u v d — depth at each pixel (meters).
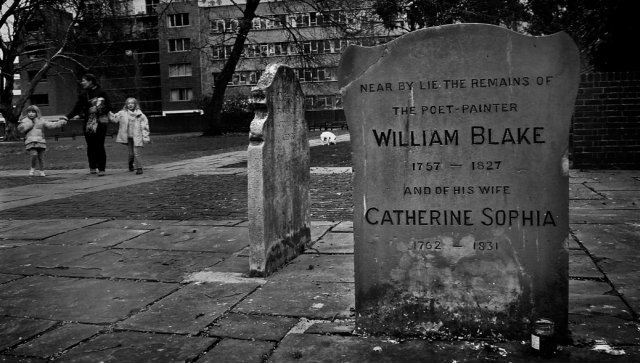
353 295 4.13
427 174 3.32
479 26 3.20
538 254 3.20
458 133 3.26
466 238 3.29
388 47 3.30
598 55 13.58
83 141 43.41
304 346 3.23
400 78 3.30
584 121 11.55
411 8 24.95
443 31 3.23
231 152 22.94
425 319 3.37
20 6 39.41
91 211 8.57
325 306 3.91
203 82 79.56
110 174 14.76
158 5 40.84
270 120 4.81
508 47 3.18
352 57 3.35
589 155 11.59
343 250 5.60
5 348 3.31
